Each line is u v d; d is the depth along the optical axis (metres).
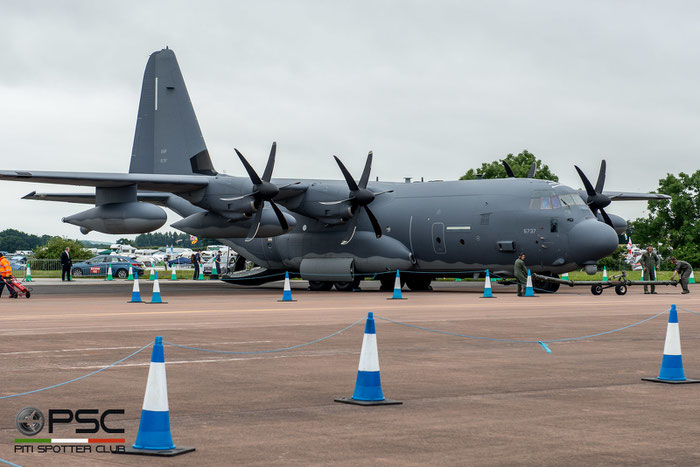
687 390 9.55
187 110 37.69
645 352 13.03
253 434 7.20
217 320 18.45
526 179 31.14
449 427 7.52
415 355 12.62
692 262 72.69
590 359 12.20
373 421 7.78
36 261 64.31
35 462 6.20
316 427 7.50
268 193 30.56
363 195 31.72
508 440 7.00
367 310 21.67
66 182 29.73
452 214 31.39
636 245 78.50
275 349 13.28
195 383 9.96
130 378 10.20
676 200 75.38
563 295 30.20
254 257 36.72
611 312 20.86
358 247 33.09
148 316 19.66
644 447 6.75
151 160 38.84
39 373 10.55
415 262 32.62
